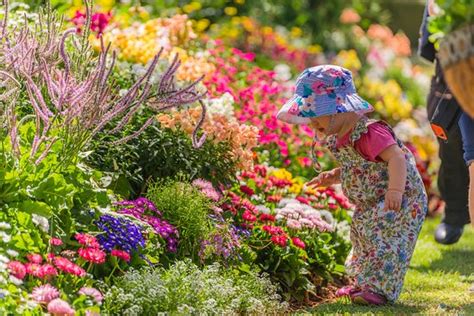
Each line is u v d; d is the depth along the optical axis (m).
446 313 5.45
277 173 7.76
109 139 6.44
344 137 5.77
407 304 5.86
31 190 5.24
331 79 5.77
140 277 5.20
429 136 11.91
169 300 5.14
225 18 14.34
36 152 5.21
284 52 13.22
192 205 5.99
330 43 16.20
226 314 5.24
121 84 7.28
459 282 6.77
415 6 18.75
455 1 5.11
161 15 11.36
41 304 4.82
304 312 5.67
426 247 8.20
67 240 5.26
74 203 5.54
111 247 5.34
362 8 17.20
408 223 5.77
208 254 5.89
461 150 7.68
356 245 5.93
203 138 5.62
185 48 9.41
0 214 5.04
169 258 5.85
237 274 5.84
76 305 4.79
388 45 15.34
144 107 6.64
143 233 5.71
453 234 8.11
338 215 7.69
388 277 5.75
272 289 5.86
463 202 8.01
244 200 6.75
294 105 5.81
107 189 6.01
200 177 6.63
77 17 8.43
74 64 5.54
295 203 6.86
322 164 8.99
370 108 5.74
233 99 7.81
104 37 8.45
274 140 8.30
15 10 8.43
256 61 12.46
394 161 5.59
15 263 4.65
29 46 5.51
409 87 14.31
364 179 5.78
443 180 7.97
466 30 4.43
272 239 6.20
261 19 15.59
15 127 5.07
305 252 6.38
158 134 6.57
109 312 4.98
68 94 5.07
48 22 5.50
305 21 16.36
